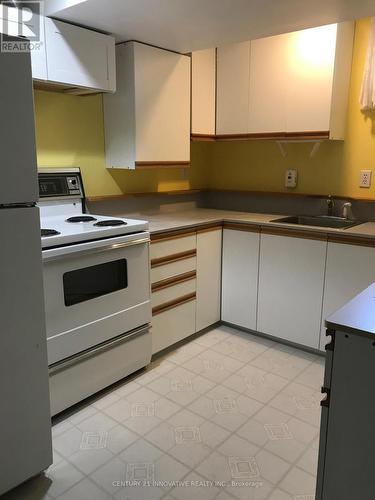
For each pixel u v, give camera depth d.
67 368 2.02
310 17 2.10
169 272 2.61
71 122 2.62
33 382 1.55
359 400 1.14
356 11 2.02
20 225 1.42
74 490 1.61
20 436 1.54
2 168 1.35
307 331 2.71
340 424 1.19
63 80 2.17
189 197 3.54
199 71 3.00
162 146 2.80
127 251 2.23
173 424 2.00
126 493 1.60
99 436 1.91
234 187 3.56
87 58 2.27
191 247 2.75
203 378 2.41
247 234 2.87
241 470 1.71
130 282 2.29
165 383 2.36
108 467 1.72
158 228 2.50
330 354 1.17
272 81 2.87
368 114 2.79
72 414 2.07
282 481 1.65
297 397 2.23
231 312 3.07
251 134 3.04
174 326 2.72
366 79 2.70
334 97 2.67
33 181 1.44
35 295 1.51
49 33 2.08
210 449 1.83
